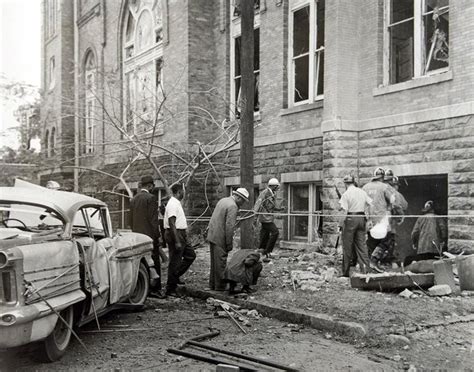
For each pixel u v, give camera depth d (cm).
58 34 2861
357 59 1362
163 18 2003
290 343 665
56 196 678
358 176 1341
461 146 1111
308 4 1547
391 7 1324
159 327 746
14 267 514
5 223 695
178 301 931
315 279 1005
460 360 587
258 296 876
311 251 1423
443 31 1236
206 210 1698
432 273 909
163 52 2009
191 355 601
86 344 664
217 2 1891
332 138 1334
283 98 1605
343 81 1344
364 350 637
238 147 1755
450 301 810
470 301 812
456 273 1033
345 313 748
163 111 1948
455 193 1118
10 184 2736
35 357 584
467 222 1084
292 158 1551
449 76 1141
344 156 1334
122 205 2108
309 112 1505
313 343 667
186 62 1869
